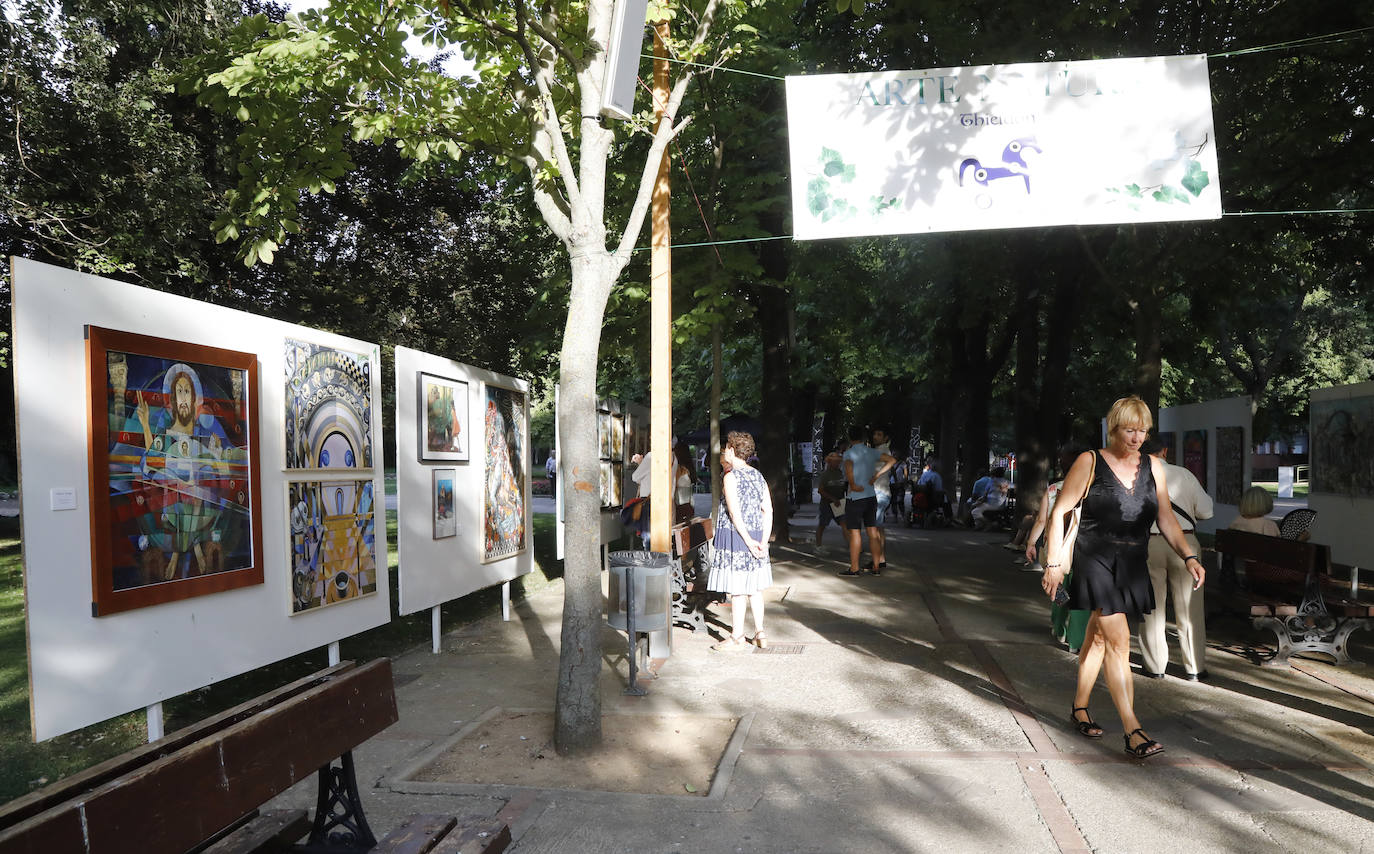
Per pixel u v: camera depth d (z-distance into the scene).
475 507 8.98
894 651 7.95
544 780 4.87
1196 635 6.93
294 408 6.11
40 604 4.15
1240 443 14.85
